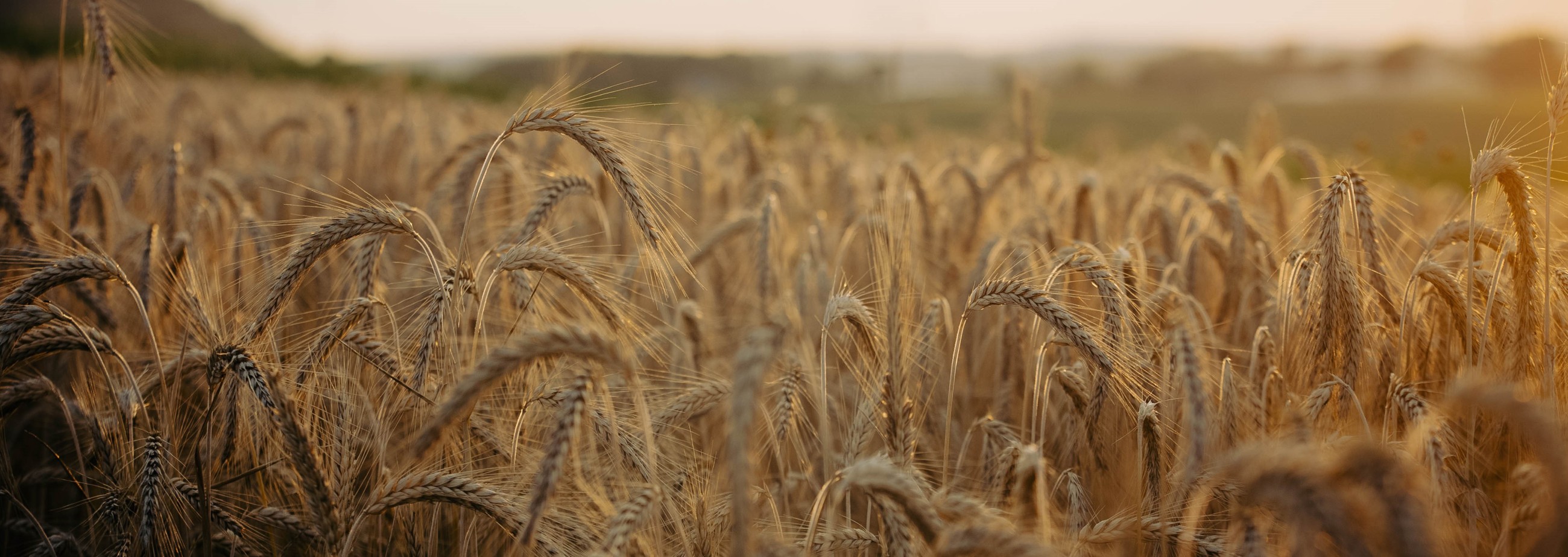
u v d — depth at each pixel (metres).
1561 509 1.53
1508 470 2.81
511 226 3.50
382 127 8.57
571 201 5.47
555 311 3.43
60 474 3.26
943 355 3.57
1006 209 6.27
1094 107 52.41
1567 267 3.15
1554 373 2.61
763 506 2.75
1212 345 3.39
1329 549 1.75
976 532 1.78
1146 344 3.00
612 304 2.77
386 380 2.83
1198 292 4.34
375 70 24.86
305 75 23.69
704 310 4.99
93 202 4.48
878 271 3.09
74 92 7.99
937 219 5.38
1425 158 12.67
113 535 2.78
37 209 4.39
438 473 2.35
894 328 2.72
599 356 1.95
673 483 2.72
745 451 1.49
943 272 4.82
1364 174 3.36
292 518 2.74
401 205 2.97
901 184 4.97
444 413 1.83
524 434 2.91
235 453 2.99
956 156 7.79
